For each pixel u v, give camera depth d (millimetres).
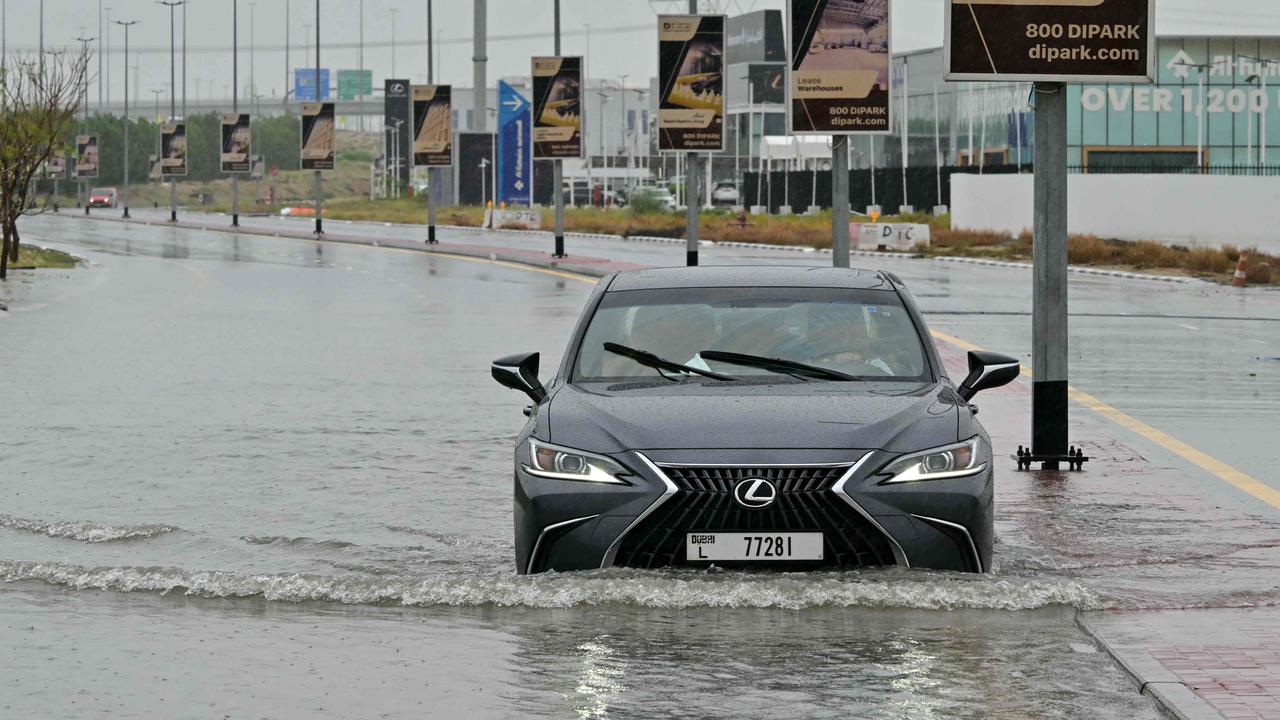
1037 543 23406
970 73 29578
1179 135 195000
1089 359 53875
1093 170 194125
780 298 21922
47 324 68500
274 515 25625
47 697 15406
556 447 19047
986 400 41250
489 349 56906
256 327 67000
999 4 29578
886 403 19469
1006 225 157250
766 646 17078
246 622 18516
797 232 173750
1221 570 21516
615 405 19531
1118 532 24266
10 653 17078
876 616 18266
